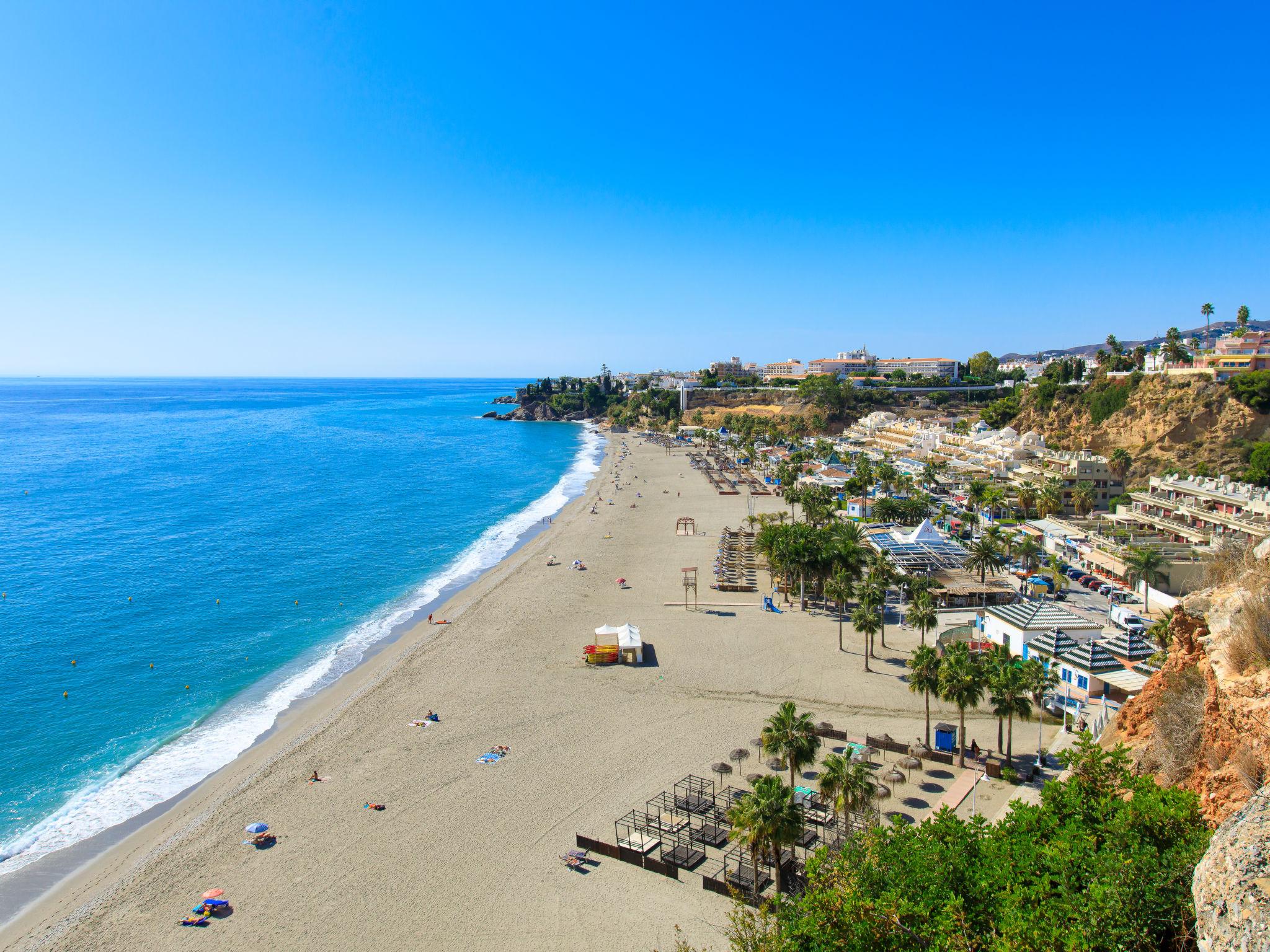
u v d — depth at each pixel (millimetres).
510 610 90312
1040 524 119688
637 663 72812
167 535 128875
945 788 48656
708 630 82000
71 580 102250
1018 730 56969
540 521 148125
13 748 58438
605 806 48562
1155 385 160625
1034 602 73125
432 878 42062
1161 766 27531
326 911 39688
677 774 52219
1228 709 23094
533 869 42594
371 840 45750
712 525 141125
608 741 57250
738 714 61188
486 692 66875
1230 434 140750
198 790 52688
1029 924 21312
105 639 81188
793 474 179125
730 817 38750
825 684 67000
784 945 25750
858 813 42500
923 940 23516
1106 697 59906
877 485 160000
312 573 108438
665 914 38531
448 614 89562
